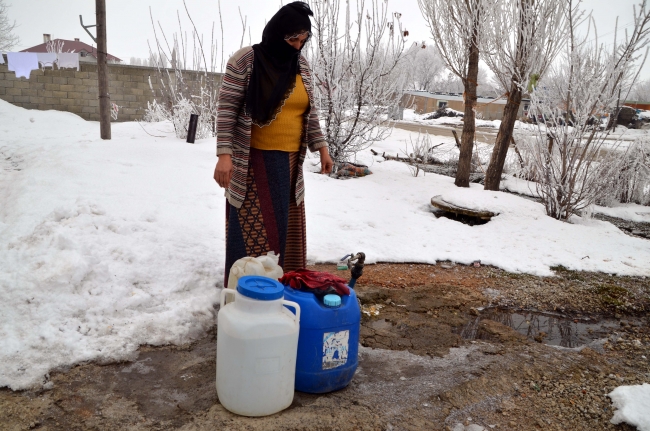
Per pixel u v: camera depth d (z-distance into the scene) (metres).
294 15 2.85
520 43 7.38
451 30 8.54
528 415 2.57
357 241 5.51
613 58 6.57
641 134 10.22
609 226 7.05
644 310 4.28
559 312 4.15
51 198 4.66
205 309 3.38
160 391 2.55
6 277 3.17
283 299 2.39
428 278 4.72
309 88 3.18
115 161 6.89
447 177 10.23
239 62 2.96
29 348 2.73
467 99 8.87
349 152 9.52
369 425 2.36
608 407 2.66
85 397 2.45
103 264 3.46
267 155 3.10
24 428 2.20
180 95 12.74
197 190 6.03
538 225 6.49
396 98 9.74
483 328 3.69
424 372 2.94
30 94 15.77
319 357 2.52
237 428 2.25
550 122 7.00
